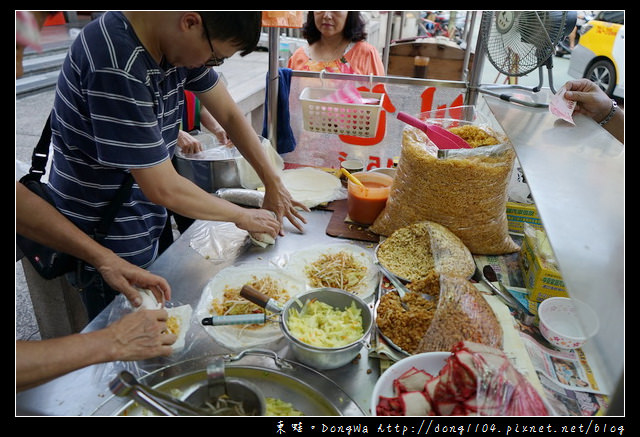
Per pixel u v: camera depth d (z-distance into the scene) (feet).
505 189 4.26
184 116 7.08
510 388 2.34
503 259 4.41
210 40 3.37
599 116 4.32
